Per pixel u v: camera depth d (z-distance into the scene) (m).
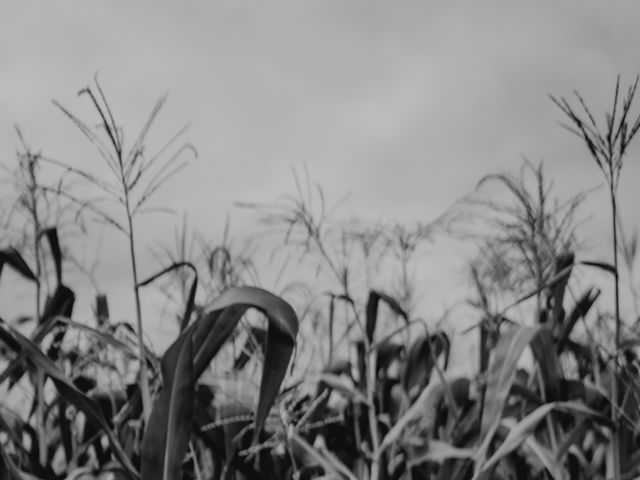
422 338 3.93
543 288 3.23
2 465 2.46
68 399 2.52
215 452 2.80
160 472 2.38
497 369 2.93
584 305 3.33
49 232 3.38
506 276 3.51
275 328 2.29
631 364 3.33
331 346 3.74
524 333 2.95
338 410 4.13
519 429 2.86
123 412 3.06
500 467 3.52
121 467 2.54
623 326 3.12
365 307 3.79
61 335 3.31
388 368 4.02
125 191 2.61
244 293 2.33
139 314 2.59
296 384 3.07
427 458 3.21
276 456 3.53
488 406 2.91
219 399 3.23
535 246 3.31
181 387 2.39
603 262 2.99
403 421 3.50
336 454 3.92
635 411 3.04
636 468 3.14
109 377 3.28
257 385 2.89
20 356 2.59
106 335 2.73
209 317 2.48
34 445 3.38
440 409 3.71
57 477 3.03
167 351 2.38
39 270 3.50
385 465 3.52
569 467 3.49
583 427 3.07
